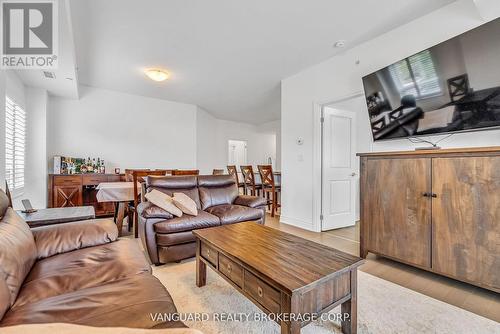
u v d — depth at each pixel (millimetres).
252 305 1632
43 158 3871
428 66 2100
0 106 2090
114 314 854
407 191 2111
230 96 5207
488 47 1722
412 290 1842
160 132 5418
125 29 2654
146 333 612
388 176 2248
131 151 5055
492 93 1729
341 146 3873
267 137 9078
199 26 2611
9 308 900
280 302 1127
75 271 1217
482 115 1797
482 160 1689
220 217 2609
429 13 2393
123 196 3123
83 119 4555
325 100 3451
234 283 1471
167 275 2082
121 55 3283
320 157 3639
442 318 1492
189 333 610
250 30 2693
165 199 2500
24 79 3424
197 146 6023
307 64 3574
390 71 2424
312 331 1386
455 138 2215
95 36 2787
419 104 2213
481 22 2084
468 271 1750
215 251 1668
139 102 5152
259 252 1468
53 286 1083
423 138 2443
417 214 2043
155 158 5352
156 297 985
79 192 4141
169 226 2250
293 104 3984
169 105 5551
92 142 4641
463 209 1778
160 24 2570
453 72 1937
